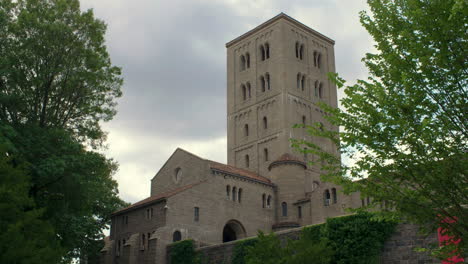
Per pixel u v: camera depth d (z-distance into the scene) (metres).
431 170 19.14
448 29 18.31
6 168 31.38
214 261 53.75
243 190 68.81
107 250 66.75
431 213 19.53
